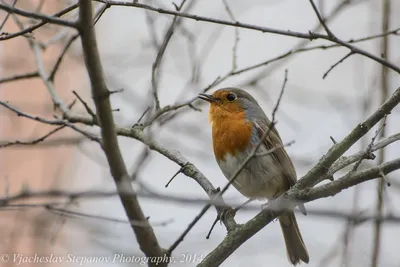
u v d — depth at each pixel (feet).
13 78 36.91
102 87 21.99
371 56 29.63
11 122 51.34
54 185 47.47
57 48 55.06
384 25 38.24
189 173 30.50
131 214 23.85
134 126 33.09
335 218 19.66
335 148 25.72
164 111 33.68
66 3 40.22
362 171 25.13
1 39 24.64
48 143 39.11
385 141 26.58
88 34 21.40
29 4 43.88
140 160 34.09
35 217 39.42
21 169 52.24
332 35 29.27
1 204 25.89
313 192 25.75
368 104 38.40
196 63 41.32
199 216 24.76
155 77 34.53
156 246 24.93
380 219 21.61
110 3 25.91
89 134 26.84
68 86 54.90
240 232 27.25
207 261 27.12
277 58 33.81
